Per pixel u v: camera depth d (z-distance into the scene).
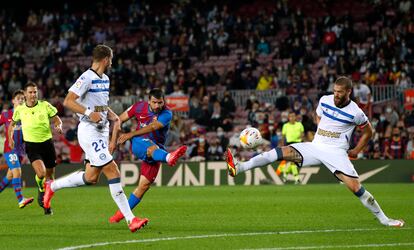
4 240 22.09
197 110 68.75
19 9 98.50
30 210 32.81
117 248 20.17
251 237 22.39
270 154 25.39
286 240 21.70
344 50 72.69
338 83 24.17
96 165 23.70
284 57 76.50
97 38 84.94
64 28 88.62
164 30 86.31
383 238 22.11
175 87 70.06
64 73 78.06
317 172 55.31
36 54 87.19
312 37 76.44
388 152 60.00
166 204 36.19
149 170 26.47
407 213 30.62
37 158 31.36
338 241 21.47
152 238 22.23
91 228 25.05
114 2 96.19
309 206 34.34
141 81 74.94
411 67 69.31
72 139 62.97
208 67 79.44
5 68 81.31
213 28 82.44
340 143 24.97
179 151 24.97
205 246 20.52
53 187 26.70
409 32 73.19
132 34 88.69
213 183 55.06
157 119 26.02
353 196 41.03
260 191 46.34
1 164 59.91
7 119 34.25
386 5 80.94
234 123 68.38
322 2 87.81
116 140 25.14
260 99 69.62
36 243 21.36
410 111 63.12
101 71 23.98
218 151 60.66
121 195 23.67
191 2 88.12
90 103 23.80
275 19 80.25
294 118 50.09
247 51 79.69
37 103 31.78
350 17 76.12
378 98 66.75
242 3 91.38
